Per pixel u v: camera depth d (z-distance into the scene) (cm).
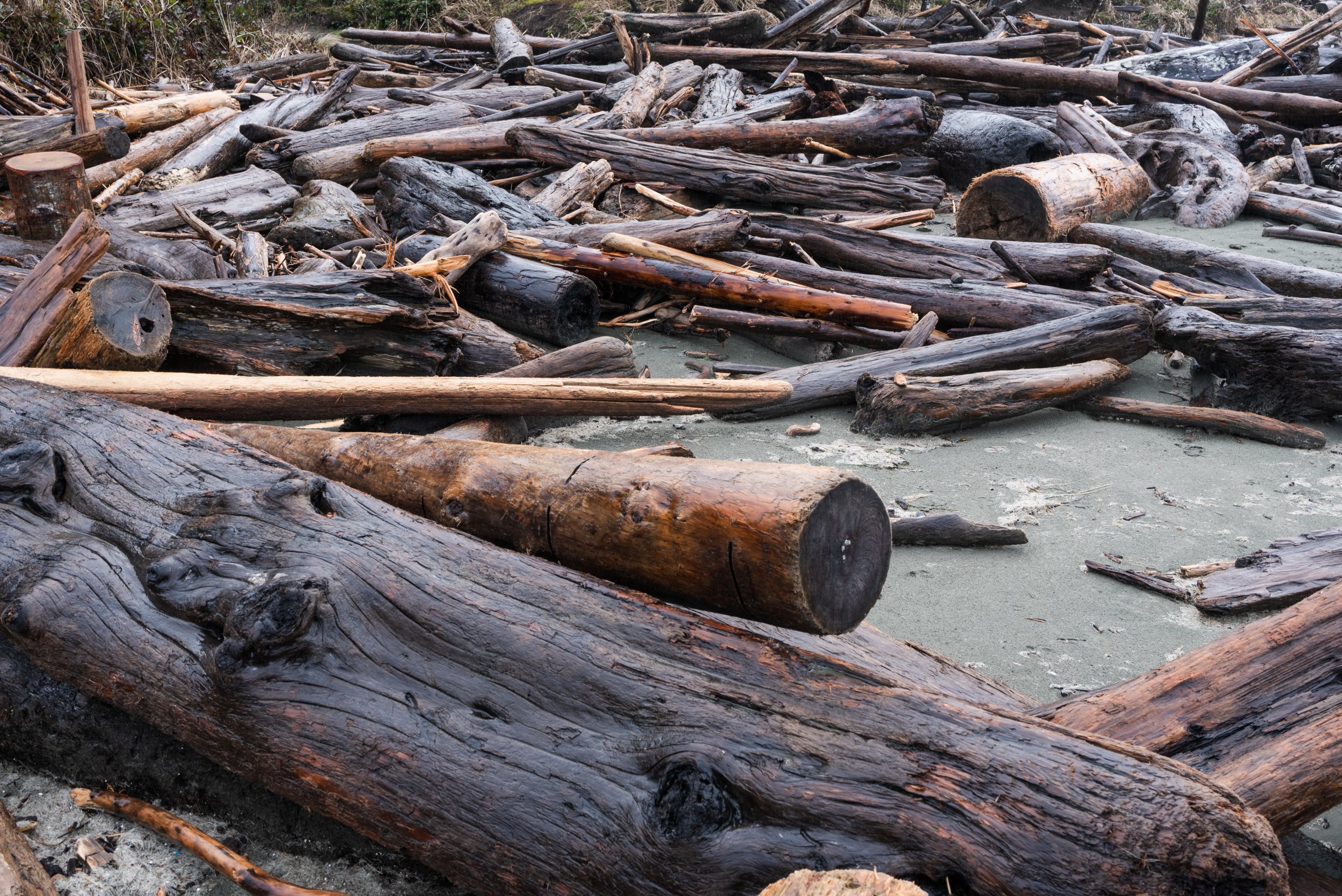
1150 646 346
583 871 196
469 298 641
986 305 643
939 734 190
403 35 1616
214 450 297
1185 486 475
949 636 352
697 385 484
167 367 488
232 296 474
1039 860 170
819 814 185
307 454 326
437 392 432
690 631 218
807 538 202
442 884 239
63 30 1326
